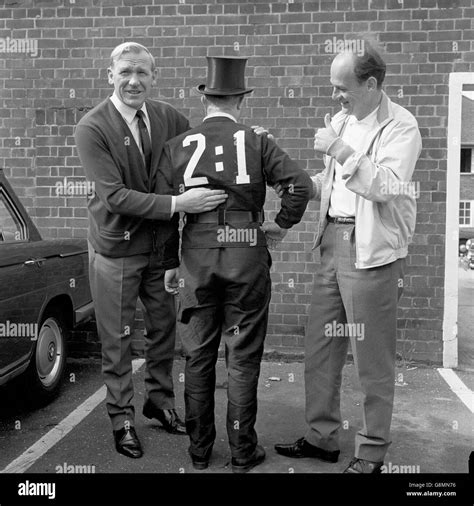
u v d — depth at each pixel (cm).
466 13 525
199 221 330
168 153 338
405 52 532
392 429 412
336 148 295
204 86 341
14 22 572
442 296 545
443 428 414
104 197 346
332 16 538
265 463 355
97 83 568
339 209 332
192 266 332
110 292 369
